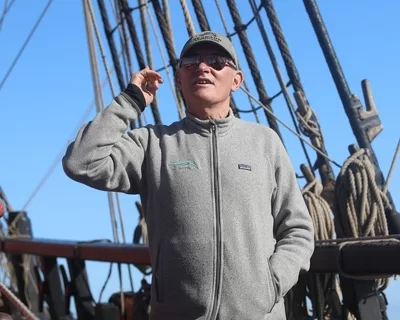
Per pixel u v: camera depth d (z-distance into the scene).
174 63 6.33
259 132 3.24
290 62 5.81
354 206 4.49
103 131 3.00
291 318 4.49
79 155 2.98
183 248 2.97
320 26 5.47
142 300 5.94
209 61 3.17
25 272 8.64
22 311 2.54
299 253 3.14
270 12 5.89
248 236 2.99
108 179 3.08
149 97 3.19
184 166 3.06
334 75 5.38
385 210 4.68
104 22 7.10
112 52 7.09
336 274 4.52
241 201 3.01
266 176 3.13
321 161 5.37
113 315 6.44
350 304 4.34
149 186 3.12
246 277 2.95
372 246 3.93
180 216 2.99
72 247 6.89
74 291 7.16
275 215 3.22
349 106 5.26
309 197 4.65
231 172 3.04
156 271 3.03
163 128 3.26
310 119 5.50
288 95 5.81
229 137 3.14
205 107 3.16
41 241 7.69
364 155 4.68
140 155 3.17
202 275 2.94
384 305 4.48
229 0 6.30
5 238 8.73
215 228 2.97
